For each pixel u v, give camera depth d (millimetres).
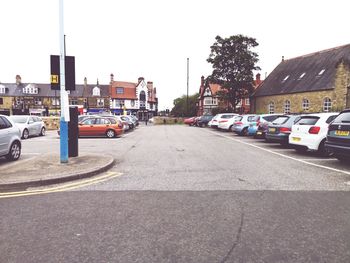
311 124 10016
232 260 2982
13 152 9141
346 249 3211
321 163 8781
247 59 42125
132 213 4332
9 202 4871
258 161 9148
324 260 2979
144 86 69625
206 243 3361
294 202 4879
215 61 42969
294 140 10609
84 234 3604
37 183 5973
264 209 4523
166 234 3604
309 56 37406
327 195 5305
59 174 6430
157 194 5340
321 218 4137
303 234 3602
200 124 39000
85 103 65375
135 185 6008
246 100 54938
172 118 53531
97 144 14445
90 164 7660
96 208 4551
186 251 3174
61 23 7527
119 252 3152
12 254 3111
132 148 12633
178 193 5422
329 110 28062
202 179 6578
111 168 7840
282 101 35750
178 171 7484
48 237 3520
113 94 66438
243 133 20234
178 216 4211
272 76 41438
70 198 5082
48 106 63500
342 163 8766
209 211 4426
